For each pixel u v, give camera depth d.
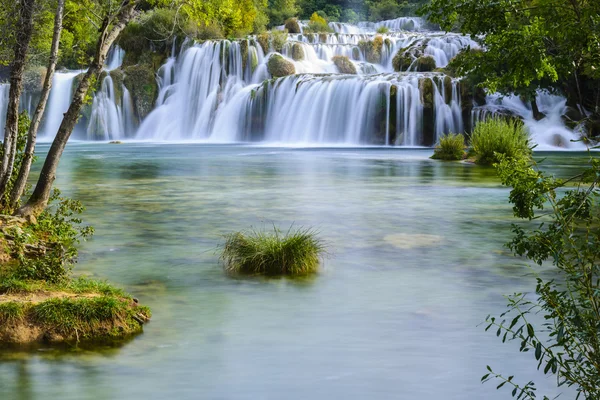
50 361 6.86
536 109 49.00
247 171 28.67
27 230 11.50
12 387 6.20
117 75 57.88
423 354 7.00
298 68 58.47
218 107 56.34
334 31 79.62
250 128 53.66
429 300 9.01
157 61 59.69
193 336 7.57
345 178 25.72
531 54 9.64
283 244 10.86
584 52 9.62
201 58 58.16
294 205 18.19
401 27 82.50
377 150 43.16
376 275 10.45
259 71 57.78
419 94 48.38
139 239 13.30
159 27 59.75
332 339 7.46
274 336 7.57
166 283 9.94
